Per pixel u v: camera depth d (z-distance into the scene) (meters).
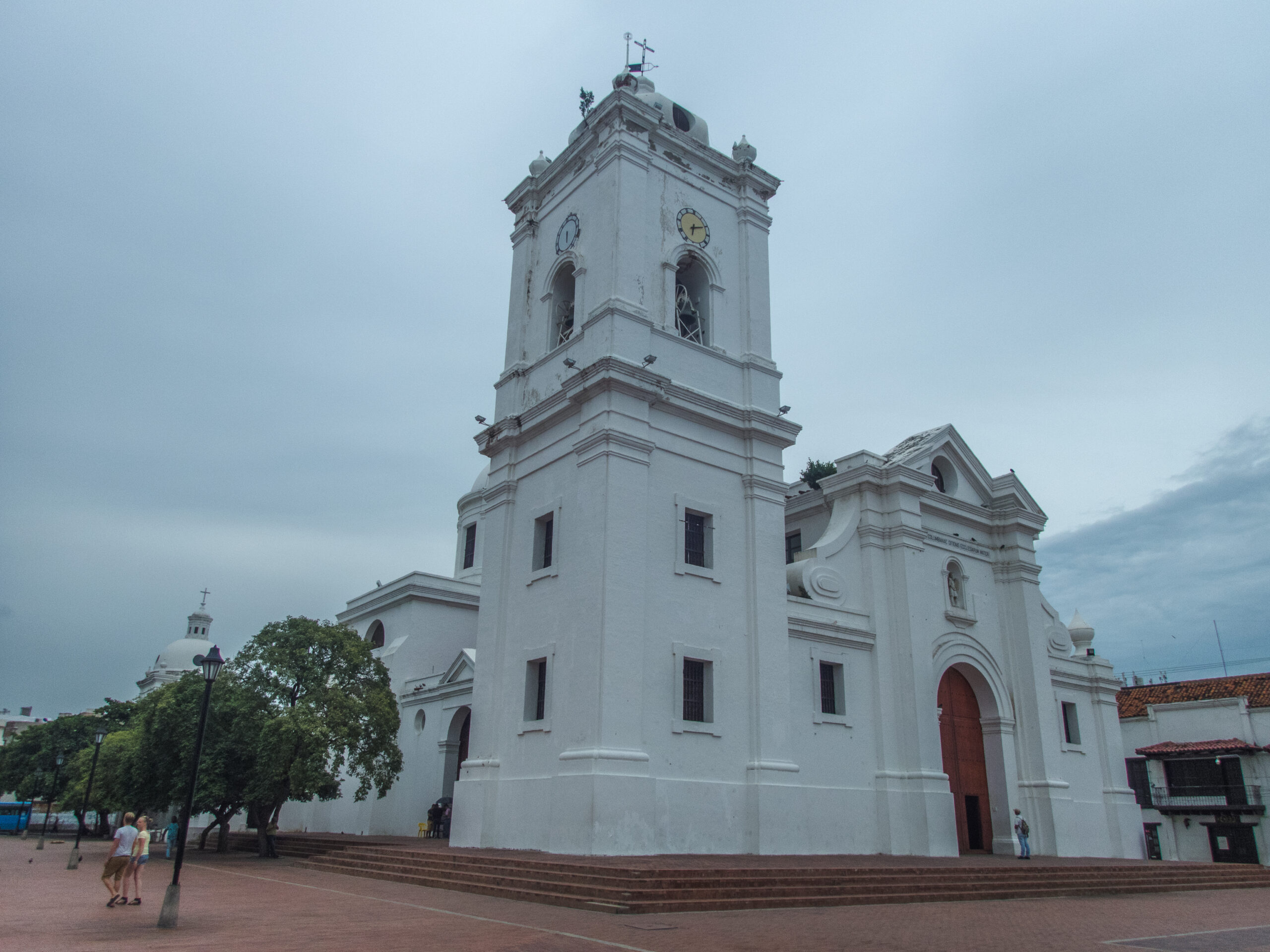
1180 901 18.81
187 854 29.50
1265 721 38.78
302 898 15.29
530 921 12.20
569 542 21.80
